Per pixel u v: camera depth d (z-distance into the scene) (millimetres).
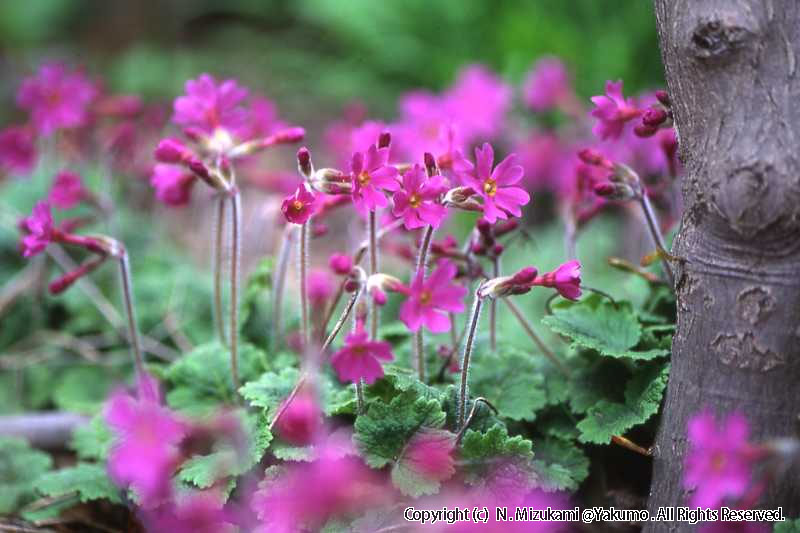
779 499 2469
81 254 4645
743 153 2355
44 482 3170
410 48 8289
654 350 2906
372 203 2615
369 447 2723
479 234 3209
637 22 7137
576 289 2621
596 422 2895
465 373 2779
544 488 2766
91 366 4270
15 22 9719
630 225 5121
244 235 5219
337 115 8102
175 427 2600
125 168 4977
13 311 4457
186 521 2770
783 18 2357
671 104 2627
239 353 3402
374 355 2396
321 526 2732
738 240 2410
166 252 5047
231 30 9797
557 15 7578
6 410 4188
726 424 2482
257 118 4324
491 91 6273
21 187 5039
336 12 8609
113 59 9297
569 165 5969
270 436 2785
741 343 2441
